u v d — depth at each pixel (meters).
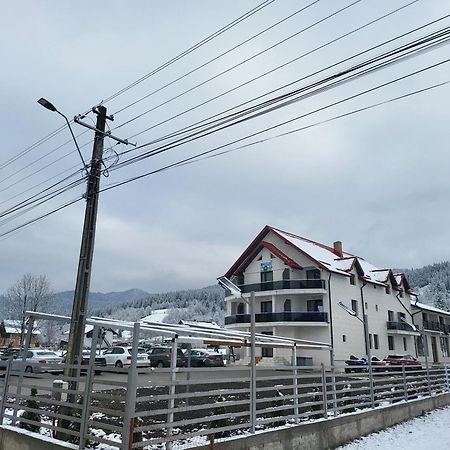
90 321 8.64
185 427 9.54
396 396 15.41
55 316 10.26
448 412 16.12
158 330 7.95
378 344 42.06
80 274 9.98
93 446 7.48
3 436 8.91
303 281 37.56
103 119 11.71
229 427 8.12
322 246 46.06
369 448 10.54
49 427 8.08
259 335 11.51
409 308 50.31
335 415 11.24
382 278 45.88
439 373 18.86
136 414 6.75
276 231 40.84
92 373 7.54
